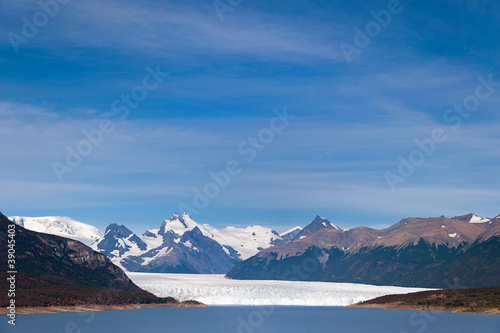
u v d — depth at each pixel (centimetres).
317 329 16025
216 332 14912
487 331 14488
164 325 16888
